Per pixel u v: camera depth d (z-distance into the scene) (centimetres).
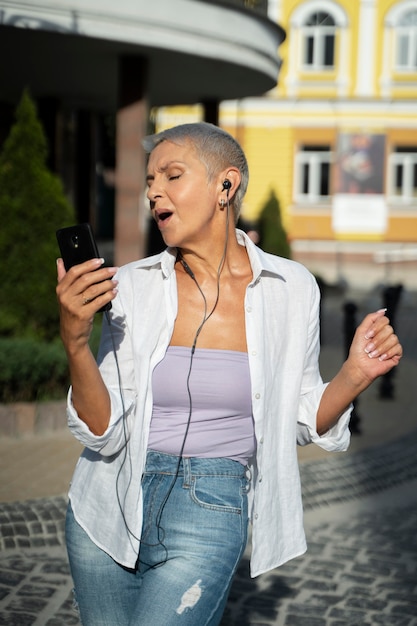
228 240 223
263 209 1939
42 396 672
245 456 217
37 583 391
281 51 2531
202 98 1370
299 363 224
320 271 2441
